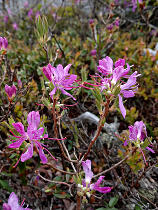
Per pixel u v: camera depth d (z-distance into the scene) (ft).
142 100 0.97
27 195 0.71
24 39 1.33
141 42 1.04
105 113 0.47
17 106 0.72
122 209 0.66
